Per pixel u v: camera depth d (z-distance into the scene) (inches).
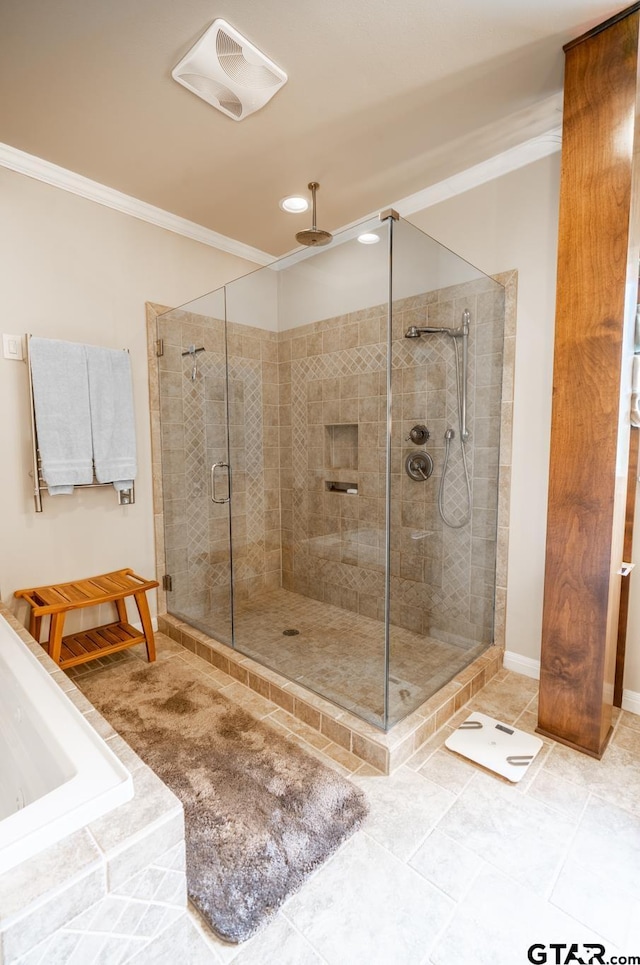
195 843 50.2
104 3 51.3
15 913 30.2
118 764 42.1
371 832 52.7
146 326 101.5
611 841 51.7
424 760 65.0
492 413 89.0
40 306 85.7
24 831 34.8
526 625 88.2
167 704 77.3
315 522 104.4
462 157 83.7
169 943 40.0
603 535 61.7
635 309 63.2
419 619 82.4
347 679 78.5
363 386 92.0
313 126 73.9
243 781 59.4
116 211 95.3
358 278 88.9
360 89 65.9
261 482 114.7
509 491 88.5
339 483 97.7
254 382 112.8
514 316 85.0
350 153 81.3
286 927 42.6
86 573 95.3
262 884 45.8
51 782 43.3
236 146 79.1
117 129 73.9
